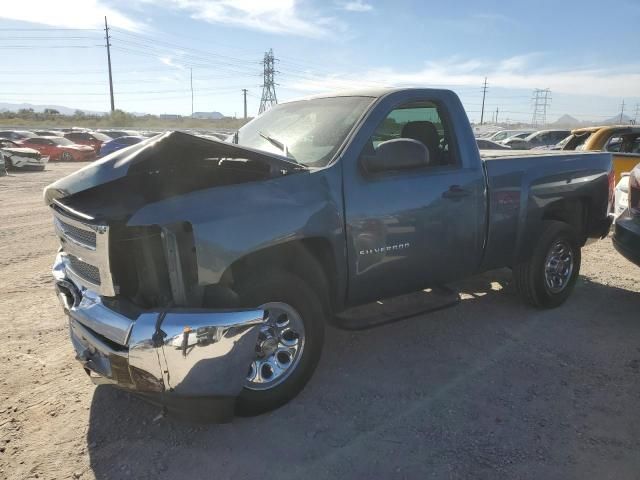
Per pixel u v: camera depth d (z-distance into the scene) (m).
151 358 2.62
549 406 3.28
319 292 3.45
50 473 2.67
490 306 5.09
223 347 2.72
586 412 3.21
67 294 3.26
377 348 4.14
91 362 2.95
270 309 3.11
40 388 3.50
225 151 2.94
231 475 2.66
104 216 2.75
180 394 2.70
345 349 4.13
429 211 3.79
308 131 3.81
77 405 3.30
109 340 2.81
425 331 4.48
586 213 5.31
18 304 5.10
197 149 2.86
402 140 3.33
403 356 4.00
